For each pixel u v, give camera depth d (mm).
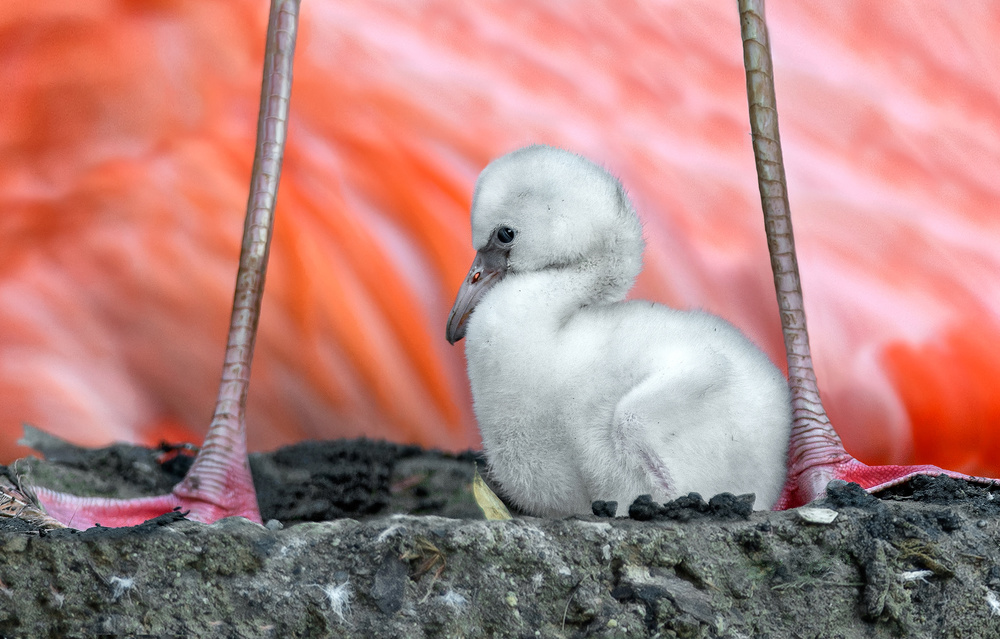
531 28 12078
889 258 10906
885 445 9930
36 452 7840
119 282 10719
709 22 12008
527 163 6285
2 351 10219
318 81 11727
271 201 6602
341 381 10664
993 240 10930
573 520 4777
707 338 5871
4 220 10766
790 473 6215
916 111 11438
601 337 5809
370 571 4535
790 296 6324
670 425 5367
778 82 11523
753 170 11430
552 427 5773
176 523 4801
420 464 8461
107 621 4363
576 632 4457
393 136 11680
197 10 11727
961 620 4871
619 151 11484
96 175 11133
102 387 10359
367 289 10945
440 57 11977
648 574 4656
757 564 4801
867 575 4816
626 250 6281
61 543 4484
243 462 6461
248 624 4410
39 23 11344
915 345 10406
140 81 11531
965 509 5414
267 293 10812
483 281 6445
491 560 4555
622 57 12023
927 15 11594
